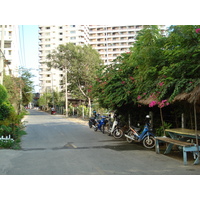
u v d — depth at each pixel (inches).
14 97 1111.6
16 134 458.9
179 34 251.9
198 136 273.3
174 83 277.1
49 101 2650.1
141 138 382.3
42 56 3799.2
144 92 361.7
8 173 226.8
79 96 1584.6
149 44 310.7
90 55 1389.0
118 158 292.0
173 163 262.5
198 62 259.4
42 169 240.1
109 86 455.5
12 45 2370.8
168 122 401.1
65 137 508.4
